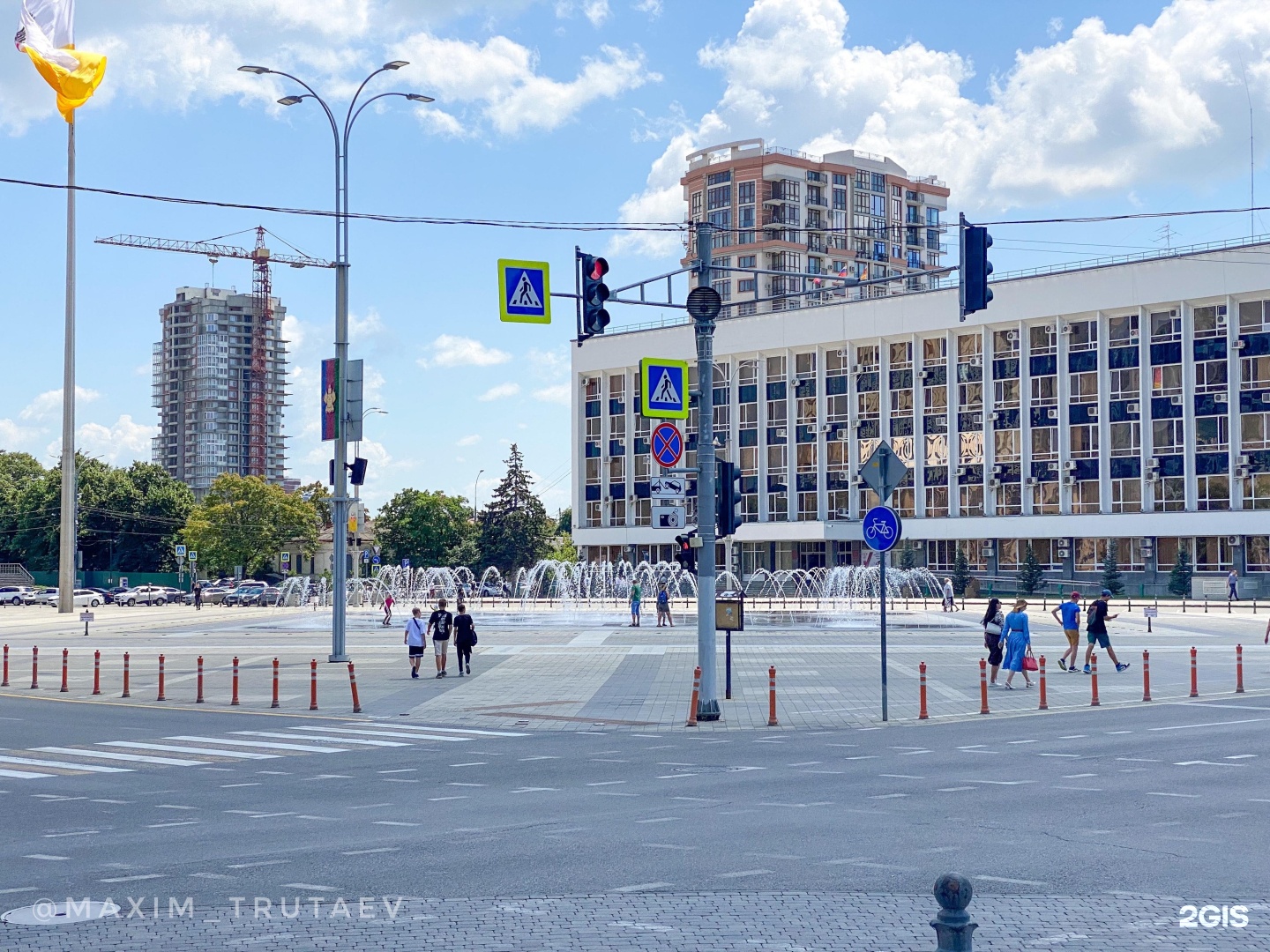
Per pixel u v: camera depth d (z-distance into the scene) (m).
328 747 19.92
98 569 135.50
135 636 51.69
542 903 9.51
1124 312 86.25
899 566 95.06
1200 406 82.94
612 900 9.58
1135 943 8.29
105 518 133.88
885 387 98.56
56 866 11.05
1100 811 13.34
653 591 94.12
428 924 8.91
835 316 100.31
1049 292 88.88
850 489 99.88
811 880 10.23
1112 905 9.31
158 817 13.69
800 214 141.00
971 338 94.19
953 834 12.13
